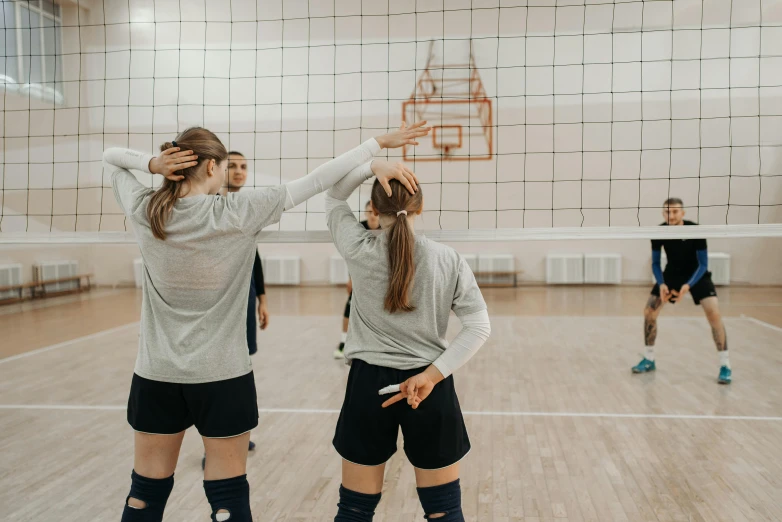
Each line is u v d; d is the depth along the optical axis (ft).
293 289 38.88
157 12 37.32
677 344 20.40
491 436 11.60
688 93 35.63
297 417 12.80
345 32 36.81
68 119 36.04
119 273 40.24
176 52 37.47
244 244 5.63
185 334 5.51
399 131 6.09
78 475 9.77
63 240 8.55
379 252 5.44
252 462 10.32
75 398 14.26
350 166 5.84
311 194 5.80
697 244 15.46
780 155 35.04
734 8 34.83
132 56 37.45
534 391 14.79
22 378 16.24
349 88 37.22
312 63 37.19
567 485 9.32
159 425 5.59
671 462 10.20
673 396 14.26
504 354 19.12
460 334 5.44
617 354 19.02
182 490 9.15
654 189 36.42
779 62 34.78
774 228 7.95
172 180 5.57
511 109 36.78
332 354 19.17
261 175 37.78
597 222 37.04
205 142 5.69
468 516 8.33
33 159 33.81
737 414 12.84
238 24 37.17
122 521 5.62
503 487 9.27
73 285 37.63
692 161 35.96
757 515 8.27
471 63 36.14
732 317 26.13
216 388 5.51
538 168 37.04
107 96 37.60
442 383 5.50
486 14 36.32
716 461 10.22
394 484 9.45
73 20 36.27
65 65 35.99
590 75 36.17
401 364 5.41
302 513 8.44
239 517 5.58
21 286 33.24
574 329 23.59
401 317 5.44
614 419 12.58
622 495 8.95
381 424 5.45
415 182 5.60
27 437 11.58
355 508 5.54
